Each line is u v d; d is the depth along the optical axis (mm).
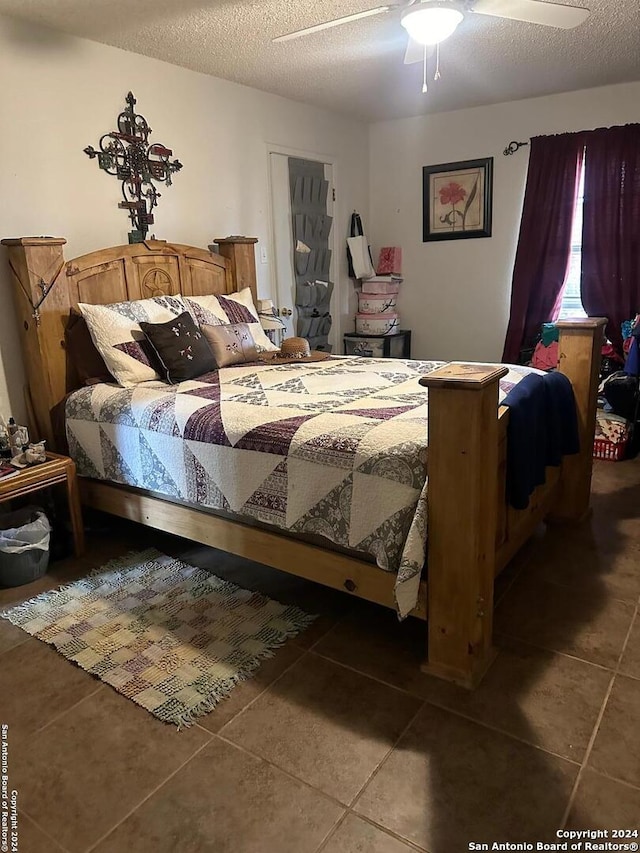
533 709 1724
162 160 3426
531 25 2902
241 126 3875
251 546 2223
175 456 2350
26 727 1727
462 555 1715
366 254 5035
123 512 2697
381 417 2045
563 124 4262
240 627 2162
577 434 2537
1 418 2768
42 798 1492
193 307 3270
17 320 2887
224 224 3855
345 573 1969
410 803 1439
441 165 4824
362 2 2605
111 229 3217
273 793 1482
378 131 5055
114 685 1883
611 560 2539
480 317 4949
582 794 1444
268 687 1855
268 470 2055
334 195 4781
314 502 1954
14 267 2770
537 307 4574
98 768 1576
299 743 1633
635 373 3719
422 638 2080
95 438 2672
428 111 4660
